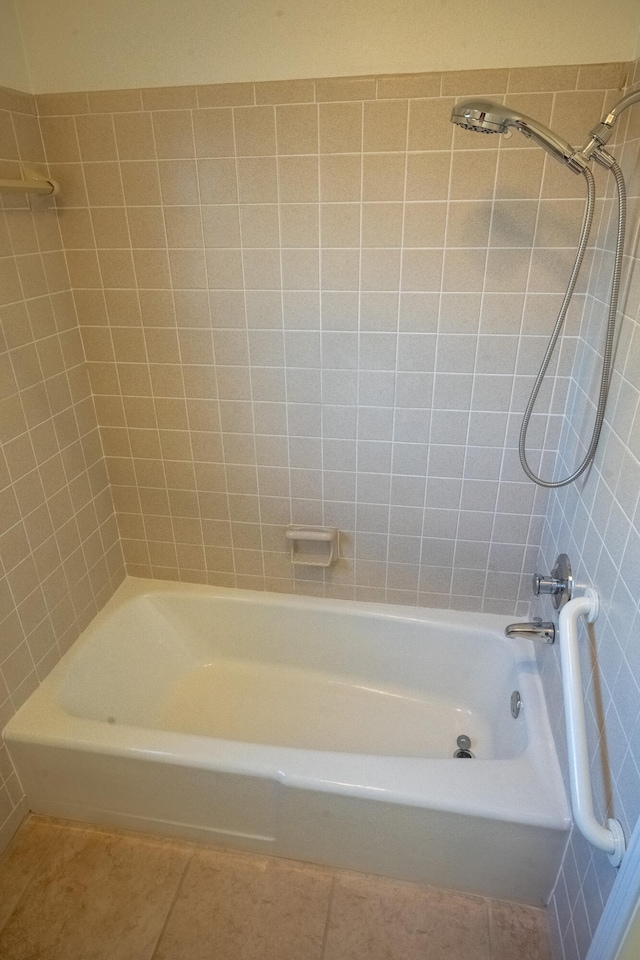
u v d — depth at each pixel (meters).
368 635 2.05
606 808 1.09
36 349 1.63
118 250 1.69
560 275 1.52
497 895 1.50
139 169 1.59
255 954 1.40
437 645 1.98
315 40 1.40
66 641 1.84
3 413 1.52
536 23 1.32
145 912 1.49
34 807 1.71
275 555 2.07
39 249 1.61
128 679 1.97
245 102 1.48
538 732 1.54
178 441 1.94
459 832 1.39
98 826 1.69
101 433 1.97
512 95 1.38
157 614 2.14
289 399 1.81
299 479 1.92
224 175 1.56
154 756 1.50
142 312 1.76
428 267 1.57
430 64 1.39
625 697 1.03
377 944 1.42
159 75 1.49
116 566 2.14
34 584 1.67
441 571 1.97
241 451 1.92
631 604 1.03
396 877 1.55
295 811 1.48
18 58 1.50
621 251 1.17
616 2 1.27
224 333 1.75
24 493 1.61
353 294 1.63
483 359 1.65
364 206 1.53
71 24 1.47
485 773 1.43
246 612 2.12
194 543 2.11
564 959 1.28
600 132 1.11
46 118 1.57
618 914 0.91
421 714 1.99
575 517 1.47
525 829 1.34
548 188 1.44
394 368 1.70
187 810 1.58
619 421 1.20
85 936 1.44
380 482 1.87
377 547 1.98
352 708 2.03
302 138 1.49
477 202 1.48
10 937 1.44
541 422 1.69
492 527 1.87
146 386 1.87
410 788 1.39
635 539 1.04
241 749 1.50
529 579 1.92
